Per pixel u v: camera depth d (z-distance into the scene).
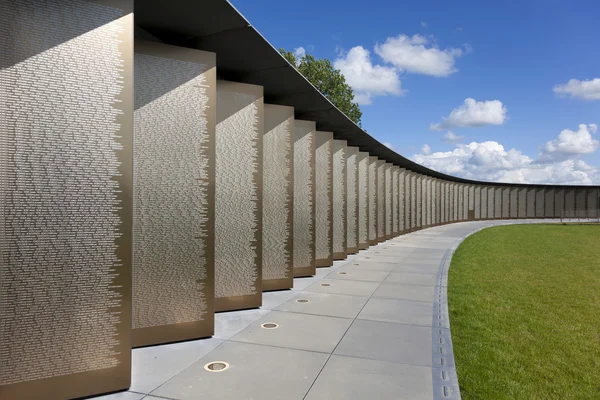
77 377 4.42
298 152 11.61
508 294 9.62
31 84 4.26
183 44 6.99
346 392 4.50
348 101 42.25
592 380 4.91
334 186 14.93
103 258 4.61
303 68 40.84
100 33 4.64
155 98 6.14
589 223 44.22
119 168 4.73
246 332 6.64
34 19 4.28
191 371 5.07
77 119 4.50
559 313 7.98
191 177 6.39
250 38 6.74
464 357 5.61
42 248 4.29
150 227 6.06
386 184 23.58
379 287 10.22
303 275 11.59
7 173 4.14
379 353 5.71
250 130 8.18
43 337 4.28
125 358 4.64
